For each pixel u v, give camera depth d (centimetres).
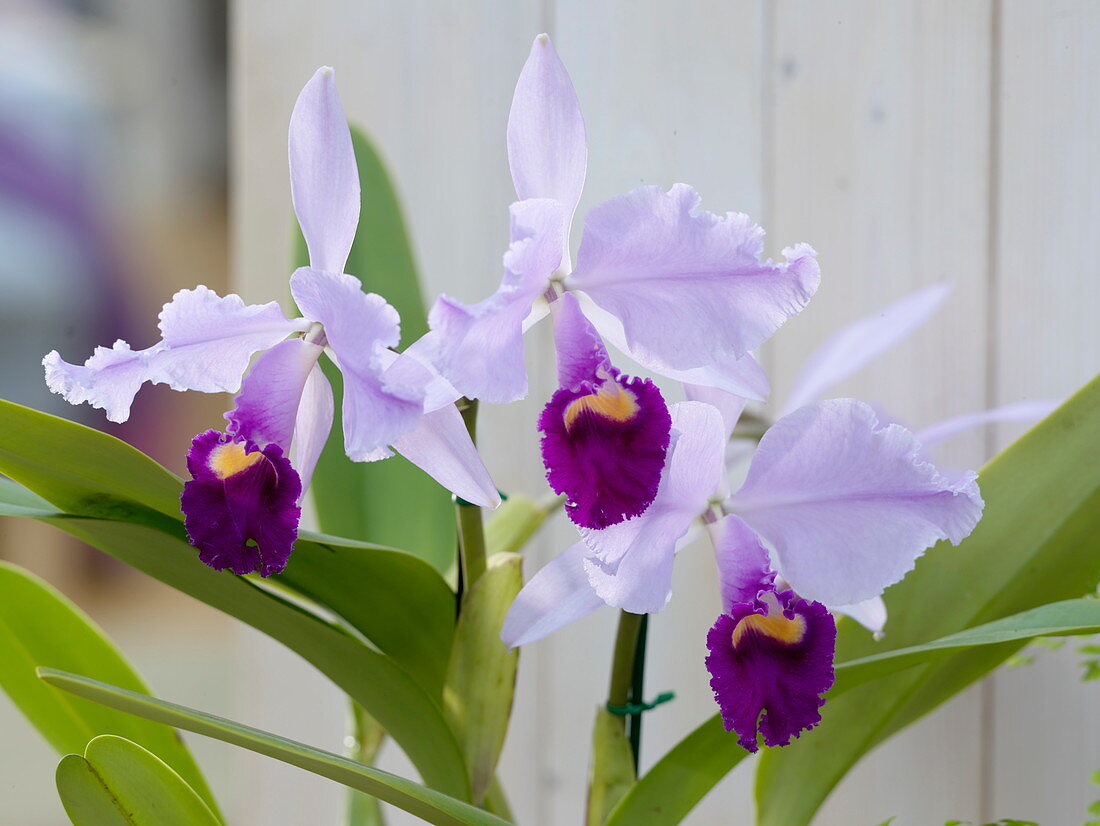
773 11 103
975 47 100
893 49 101
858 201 101
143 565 81
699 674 104
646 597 78
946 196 100
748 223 74
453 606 83
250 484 76
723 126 103
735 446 95
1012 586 83
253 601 80
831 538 78
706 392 80
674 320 76
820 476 78
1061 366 98
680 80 104
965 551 84
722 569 79
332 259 77
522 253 73
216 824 79
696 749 80
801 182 102
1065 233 98
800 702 77
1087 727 98
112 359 76
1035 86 99
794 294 75
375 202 94
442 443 78
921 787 101
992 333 99
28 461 76
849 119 102
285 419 76
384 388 72
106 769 78
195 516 75
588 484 75
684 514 79
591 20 105
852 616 83
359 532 90
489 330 74
